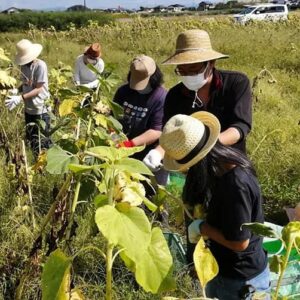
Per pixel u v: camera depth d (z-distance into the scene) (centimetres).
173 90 335
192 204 256
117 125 305
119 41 1877
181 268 347
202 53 300
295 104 875
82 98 321
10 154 415
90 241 368
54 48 1659
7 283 331
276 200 524
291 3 4919
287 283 329
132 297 341
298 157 578
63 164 215
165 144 230
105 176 167
